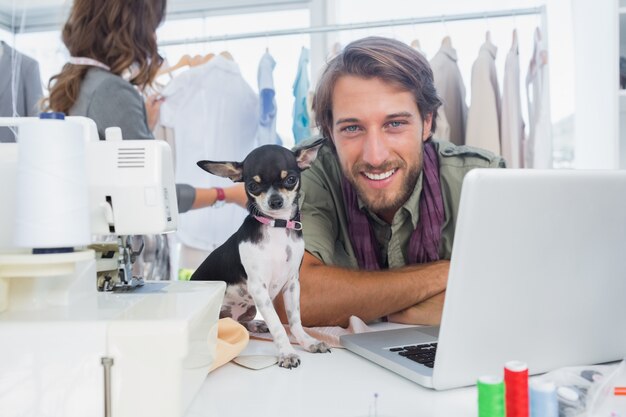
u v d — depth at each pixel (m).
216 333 0.90
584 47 1.79
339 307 1.45
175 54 2.16
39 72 2.08
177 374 0.64
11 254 0.69
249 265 1.03
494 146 1.67
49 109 1.50
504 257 0.72
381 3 1.98
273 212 1.03
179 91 1.94
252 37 1.85
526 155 1.75
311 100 1.79
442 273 1.51
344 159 1.59
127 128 1.42
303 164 1.09
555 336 0.80
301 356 1.02
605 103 1.67
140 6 1.46
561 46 1.94
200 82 1.94
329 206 1.58
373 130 1.57
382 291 1.46
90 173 0.89
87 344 0.64
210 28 2.15
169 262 1.62
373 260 1.60
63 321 0.65
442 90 1.70
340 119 1.59
